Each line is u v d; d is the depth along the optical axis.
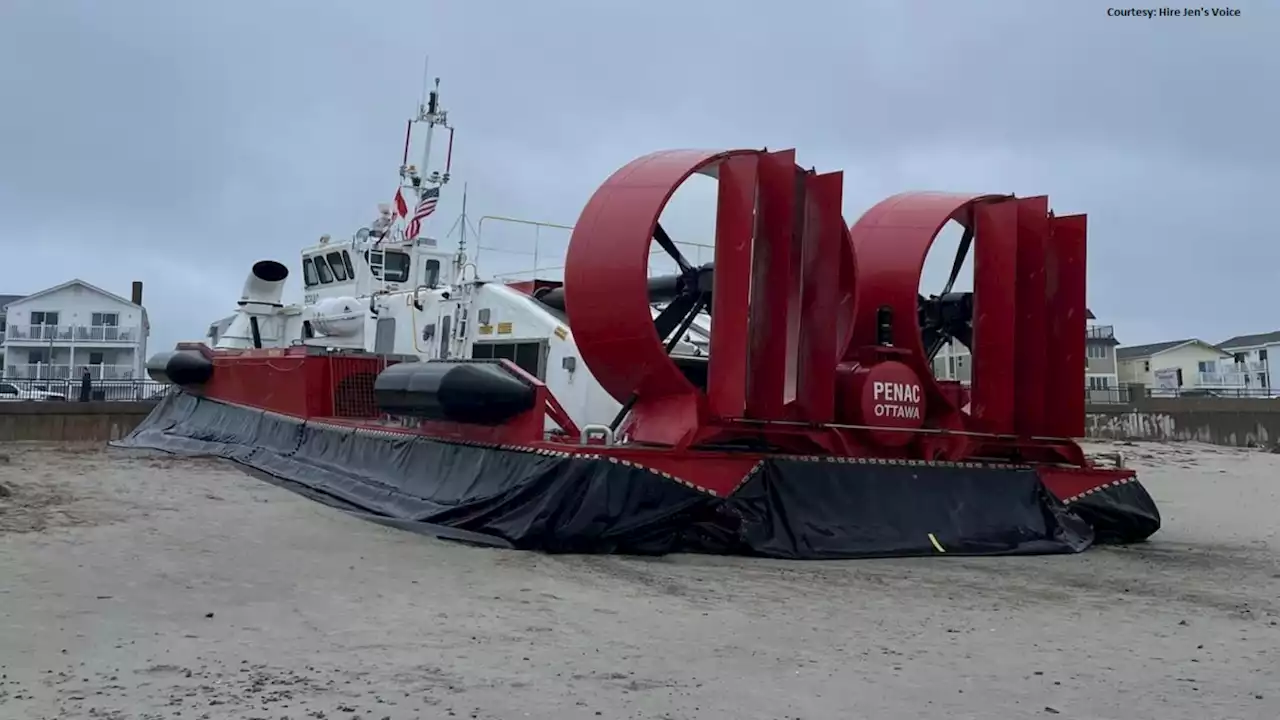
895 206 9.38
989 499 8.38
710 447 7.67
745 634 4.83
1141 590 6.43
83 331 53.31
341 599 5.31
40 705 3.46
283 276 16.55
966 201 9.02
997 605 5.79
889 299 8.91
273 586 5.60
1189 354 71.25
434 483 8.48
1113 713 3.71
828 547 7.44
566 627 4.85
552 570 6.32
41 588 5.31
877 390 8.36
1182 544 9.09
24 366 52.91
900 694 3.89
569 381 9.38
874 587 6.25
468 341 10.92
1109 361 64.62
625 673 4.07
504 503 7.35
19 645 4.21
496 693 3.74
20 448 16.52
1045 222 9.30
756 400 7.89
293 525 8.04
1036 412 9.23
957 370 11.25
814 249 8.07
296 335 15.99
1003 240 9.01
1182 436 32.81
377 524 8.23
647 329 7.30
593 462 7.08
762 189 7.94
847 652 4.54
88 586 5.42
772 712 3.62
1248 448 29.72
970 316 9.69
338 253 15.57
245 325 17.02
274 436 12.70
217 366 15.68
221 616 4.86
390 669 4.02
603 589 5.80
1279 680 4.22
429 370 8.25
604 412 9.13
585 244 7.72
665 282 8.38
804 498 7.60
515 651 4.37
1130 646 4.82
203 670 3.94
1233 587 6.58
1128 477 9.46
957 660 4.46
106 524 7.69
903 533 7.81
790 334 8.04
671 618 5.12
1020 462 9.15
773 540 7.31
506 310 10.41
